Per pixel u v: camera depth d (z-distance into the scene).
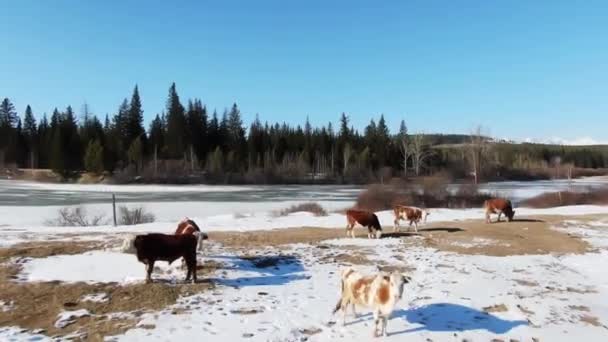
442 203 41.41
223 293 12.16
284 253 17.39
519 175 102.75
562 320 11.43
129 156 94.44
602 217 30.58
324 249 18.45
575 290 14.48
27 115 118.06
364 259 17.11
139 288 12.12
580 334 10.59
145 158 99.50
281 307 11.22
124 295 11.66
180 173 90.69
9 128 112.06
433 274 15.33
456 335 9.92
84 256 15.05
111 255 15.19
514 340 9.96
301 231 22.88
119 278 13.00
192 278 13.16
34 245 17.02
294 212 34.97
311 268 15.48
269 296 12.09
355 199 53.12
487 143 86.00
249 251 17.47
